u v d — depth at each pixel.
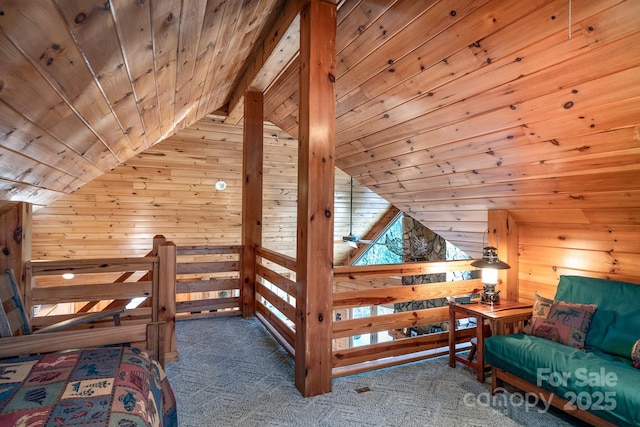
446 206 3.49
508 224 3.09
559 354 2.10
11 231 2.42
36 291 2.54
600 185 2.25
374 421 2.06
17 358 1.52
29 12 0.97
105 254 5.46
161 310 2.85
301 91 2.35
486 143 2.51
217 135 4.93
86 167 2.90
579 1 1.55
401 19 2.12
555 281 2.87
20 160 1.91
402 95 2.58
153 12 1.36
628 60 1.62
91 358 1.54
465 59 2.09
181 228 5.64
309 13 2.22
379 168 3.54
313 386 2.33
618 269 2.46
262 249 3.87
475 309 2.68
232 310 4.32
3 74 1.16
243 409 2.16
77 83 1.50
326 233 2.32
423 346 3.04
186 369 2.72
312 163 2.26
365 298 2.80
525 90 2.03
